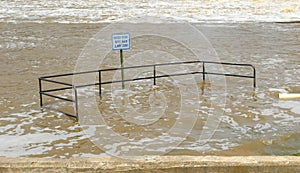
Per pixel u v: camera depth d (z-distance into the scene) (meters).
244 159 5.31
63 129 9.00
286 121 9.52
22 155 7.61
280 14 40.19
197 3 52.31
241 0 55.31
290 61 17.84
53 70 16.16
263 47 22.17
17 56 19.44
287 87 12.94
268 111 10.30
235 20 35.59
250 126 9.16
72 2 54.69
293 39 25.17
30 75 15.18
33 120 9.66
